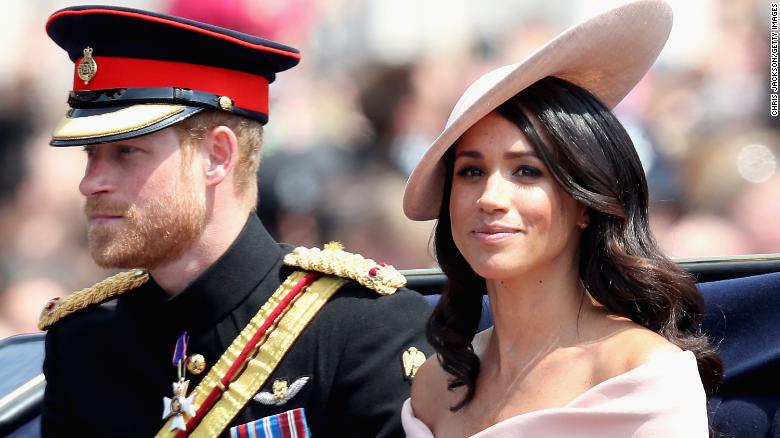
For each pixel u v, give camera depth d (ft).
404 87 59.41
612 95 26.66
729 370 30.19
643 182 25.13
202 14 57.93
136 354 32.89
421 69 59.88
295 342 31.76
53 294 59.26
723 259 33.78
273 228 56.80
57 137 31.32
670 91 57.93
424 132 59.16
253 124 32.96
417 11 60.70
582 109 24.66
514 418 24.03
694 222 55.21
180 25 31.19
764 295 30.73
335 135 58.59
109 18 31.30
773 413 29.55
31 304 58.80
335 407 31.58
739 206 55.21
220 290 32.07
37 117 62.39
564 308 25.31
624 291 24.70
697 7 58.95
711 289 31.42
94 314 34.14
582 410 23.41
